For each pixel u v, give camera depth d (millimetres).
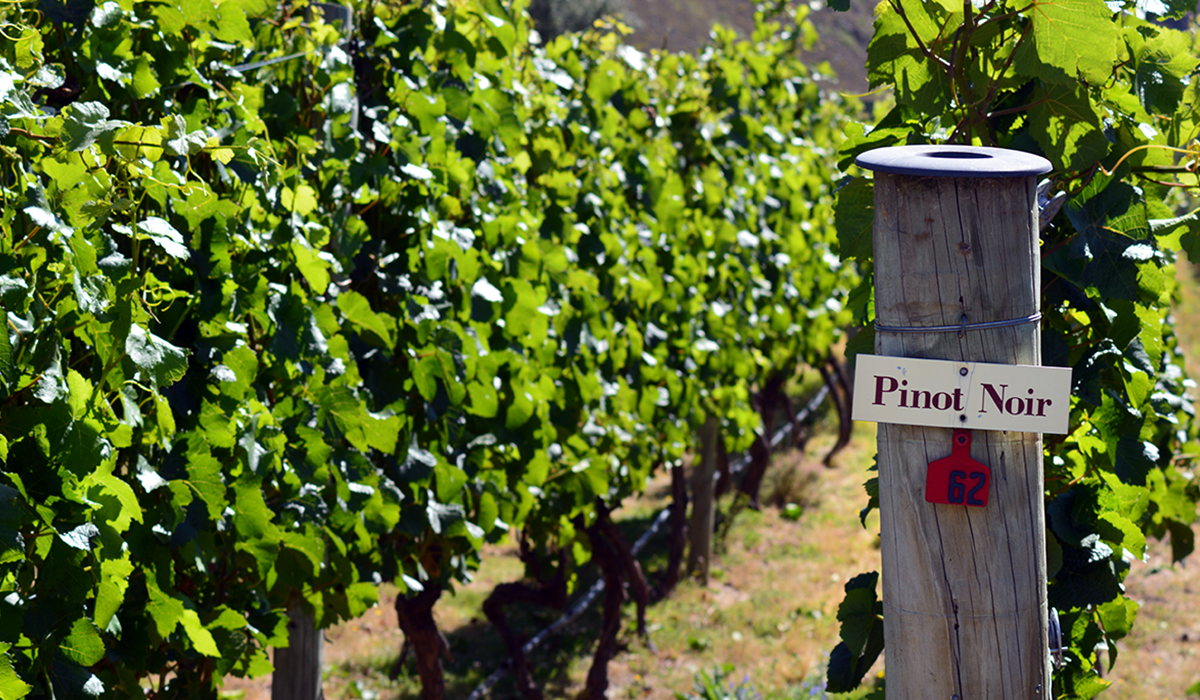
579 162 4863
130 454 2129
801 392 12148
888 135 2070
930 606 1536
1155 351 2174
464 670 5875
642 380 5094
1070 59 1729
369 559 3242
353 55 3371
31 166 1823
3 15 1929
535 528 4441
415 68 3492
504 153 4098
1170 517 3652
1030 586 1535
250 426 2373
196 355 2322
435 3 3547
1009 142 1977
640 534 8172
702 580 7035
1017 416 1475
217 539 2514
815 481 9047
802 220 7305
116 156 1947
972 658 1529
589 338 4445
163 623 2158
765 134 6781
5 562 1647
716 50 6586
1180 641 5910
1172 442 3895
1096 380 2061
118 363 1879
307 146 2838
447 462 3477
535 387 3883
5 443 1616
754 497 8312
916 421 1508
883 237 1524
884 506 1577
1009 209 1471
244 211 2506
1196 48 2377
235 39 2578
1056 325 2129
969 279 1472
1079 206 1904
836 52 46906
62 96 2248
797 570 7223
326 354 2768
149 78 2279
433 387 3281
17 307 1664
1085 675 2199
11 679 1541
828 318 8219
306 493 2734
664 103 5809
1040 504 1543
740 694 5035
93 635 1843
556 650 6109
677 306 5500
